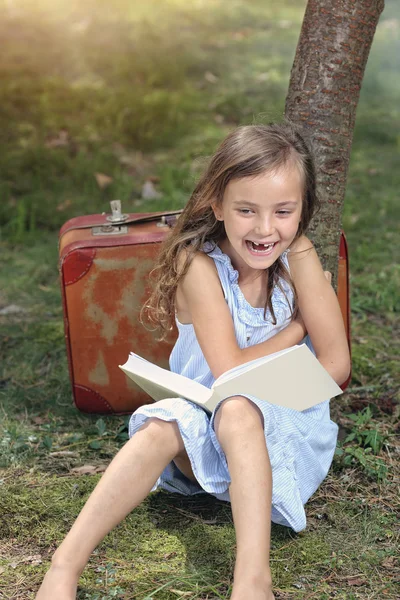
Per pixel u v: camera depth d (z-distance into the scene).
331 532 2.20
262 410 1.96
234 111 6.14
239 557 1.76
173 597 1.95
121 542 2.16
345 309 2.82
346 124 2.63
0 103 5.91
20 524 2.23
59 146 5.47
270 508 1.84
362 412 2.81
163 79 6.61
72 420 2.84
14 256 4.34
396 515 2.26
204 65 7.01
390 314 3.67
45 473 2.49
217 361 2.13
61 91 6.19
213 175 2.10
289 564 2.06
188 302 2.21
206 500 2.36
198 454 2.00
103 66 6.76
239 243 2.10
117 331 2.73
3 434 2.70
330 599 1.93
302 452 2.12
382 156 5.76
